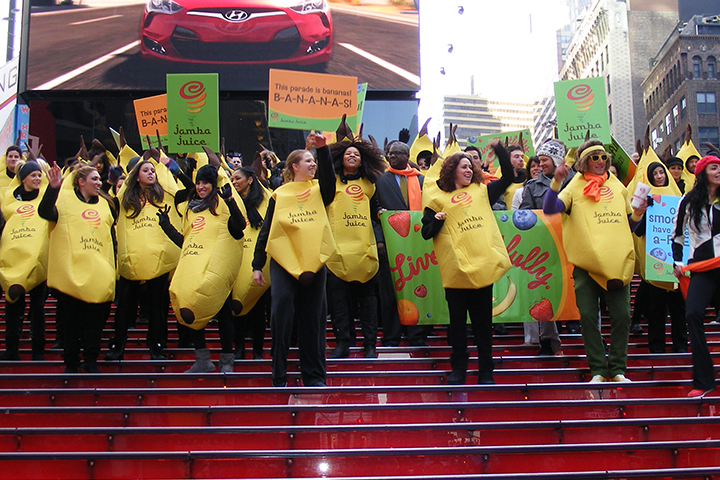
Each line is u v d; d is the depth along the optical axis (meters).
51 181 6.46
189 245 6.79
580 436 5.50
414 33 16.42
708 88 52.47
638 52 63.72
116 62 16.09
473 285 6.36
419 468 5.09
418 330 7.82
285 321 6.11
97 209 6.90
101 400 6.03
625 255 6.55
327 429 5.35
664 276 7.23
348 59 16.22
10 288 7.02
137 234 7.29
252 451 5.00
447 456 5.12
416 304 7.66
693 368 6.11
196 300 6.58
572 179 6.93
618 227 6.64
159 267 7.23
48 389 6.05
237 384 6.45
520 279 7.57
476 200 6.57
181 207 8.05
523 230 7.65
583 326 6.69
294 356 7.32
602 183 6.84
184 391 6.01
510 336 7.97
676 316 7.58
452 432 5.42
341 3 16.31
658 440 5.55
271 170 9.78
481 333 6.43
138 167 7.46
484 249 6.40
